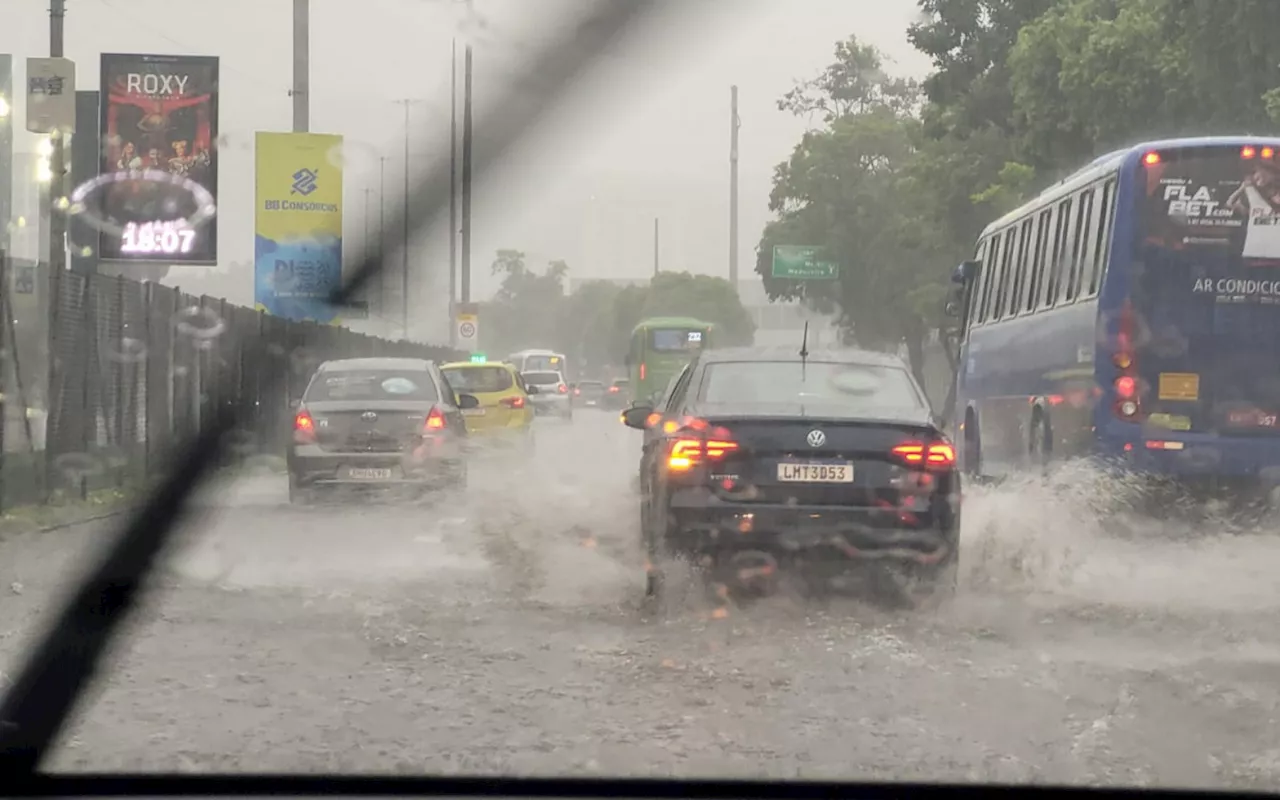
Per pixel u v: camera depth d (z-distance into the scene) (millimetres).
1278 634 9664
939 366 61312
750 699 7812
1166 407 15258
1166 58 28406
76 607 10469
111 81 34875
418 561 12797
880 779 6309
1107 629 9805
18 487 16594
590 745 6867
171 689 7984
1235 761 6699
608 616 10195
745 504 10328
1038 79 32625
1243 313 15258
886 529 10305
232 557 13047
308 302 36844
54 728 7117
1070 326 16703
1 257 16281
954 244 44656
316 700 7754
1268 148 15297
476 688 8039
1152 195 15328
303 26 36969
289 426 18625
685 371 12383
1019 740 7035
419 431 18219
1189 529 15328
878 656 8898
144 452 21141
